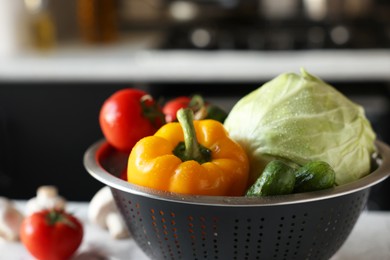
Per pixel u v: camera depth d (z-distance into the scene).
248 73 1.55
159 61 1.57
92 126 1.61
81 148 1.62
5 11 1.70
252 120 0.74
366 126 0.75
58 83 1.58
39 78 1.58
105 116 0.80
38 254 0.77
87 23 1.85
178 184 0.67
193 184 0.67
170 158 0.68
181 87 1.58
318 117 0.72
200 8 1.99
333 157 0.72
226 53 1.59
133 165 0.69
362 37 1.77
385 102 1.50
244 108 0.75
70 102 1.59
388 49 1.59
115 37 1.88
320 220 0.67
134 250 0.80
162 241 0.69
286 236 0.67
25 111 1.60
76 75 1.57
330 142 0.72
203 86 1.58
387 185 1.51
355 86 1.55
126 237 0.82
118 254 0.79
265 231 0.66
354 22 1.90
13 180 1.65
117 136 0.80
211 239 0.67
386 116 1.50
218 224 0.66
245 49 1.63
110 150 0.82
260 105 0.74
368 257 0.77
